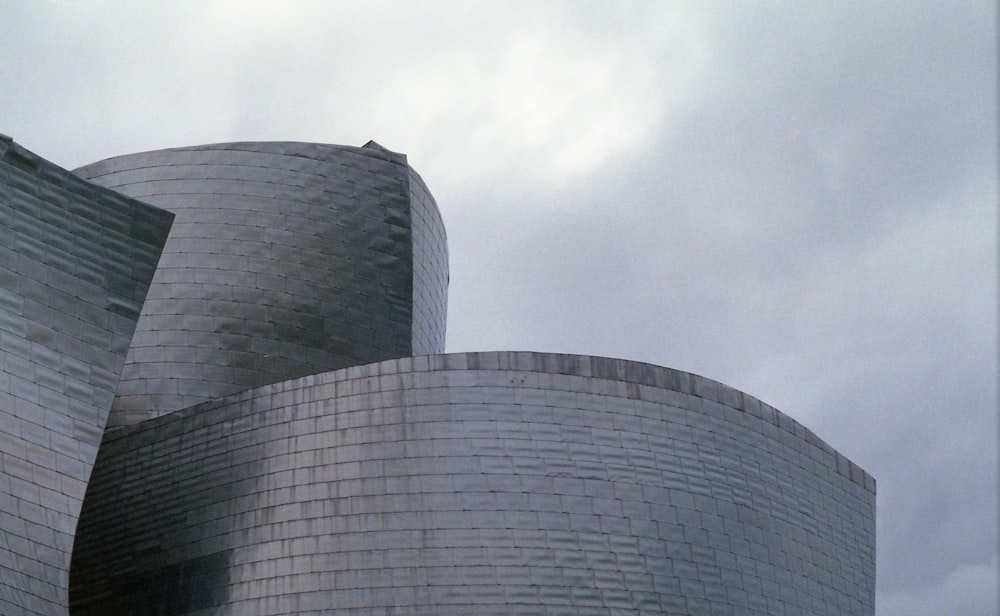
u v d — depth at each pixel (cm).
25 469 4097
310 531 4425
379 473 4453
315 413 4609
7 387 4144
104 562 4769
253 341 5809
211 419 4781
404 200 6328
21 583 3956
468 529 4350
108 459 4934
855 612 4994
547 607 4269
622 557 4384
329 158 6284
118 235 4547
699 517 4550
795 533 4844
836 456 5212
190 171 6125
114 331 4447
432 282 6462
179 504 4697
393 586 4297
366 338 6016
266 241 6019
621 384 4634
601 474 4475
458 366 4578
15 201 4341
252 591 4419
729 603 4491
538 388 4559
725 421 4781
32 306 4281
